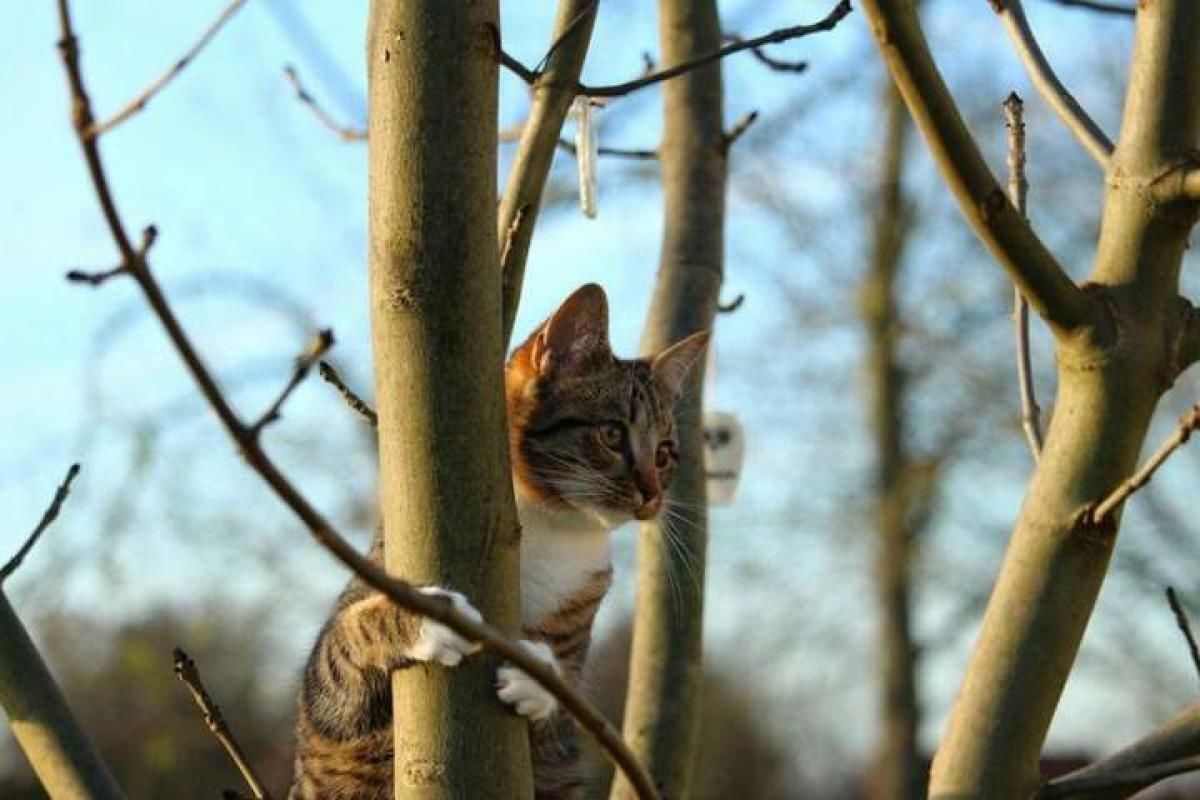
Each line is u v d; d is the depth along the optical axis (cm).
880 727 2366
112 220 290
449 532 409
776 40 524
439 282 409
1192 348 453
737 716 2705
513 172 484
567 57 489
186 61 341
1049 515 441
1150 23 469
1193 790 1927
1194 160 454
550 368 709
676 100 770
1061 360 451
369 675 583
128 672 1958
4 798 2023
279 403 385
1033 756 433
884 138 2383
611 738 361
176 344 300
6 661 483
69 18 287
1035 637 436
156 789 2127
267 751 2150
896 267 2389
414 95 412
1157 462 420
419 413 409
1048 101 505
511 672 416
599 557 688
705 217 765
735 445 860
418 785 411
